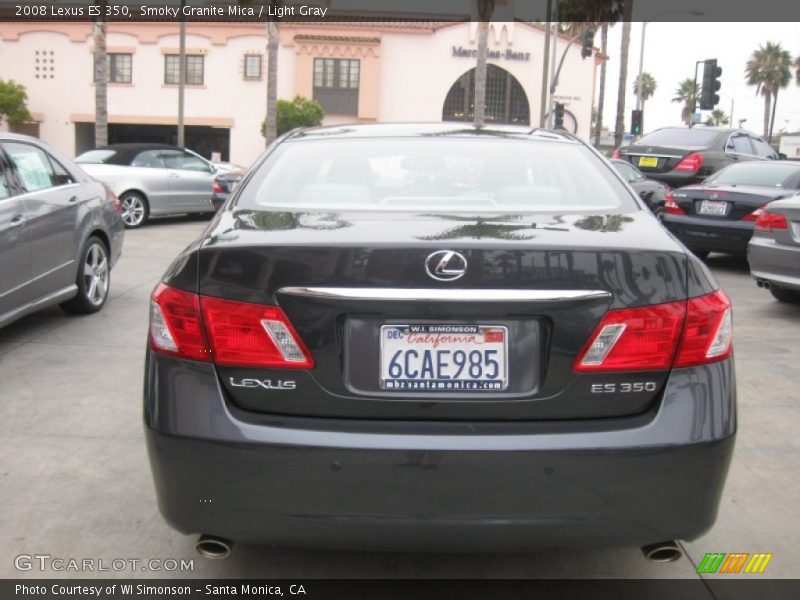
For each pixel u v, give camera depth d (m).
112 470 3.78
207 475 2.34
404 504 2.30
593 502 2.31
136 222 13.59
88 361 5.51
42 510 3.38
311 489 2.31
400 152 3.38
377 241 2.36
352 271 2.31
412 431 2.30
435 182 3.15
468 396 2.34
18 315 5.59
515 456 2.27
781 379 5.40
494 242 2.35
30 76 36.72
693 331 2.37
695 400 2.36
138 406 4.66
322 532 2.35
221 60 36.38
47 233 5.87
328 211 2.82
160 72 36.41
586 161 3.37
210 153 38.72
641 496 2.32
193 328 2.39
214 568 2.96
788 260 7.00
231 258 2.38
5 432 4.23
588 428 2.32
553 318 2.31
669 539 2.40
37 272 5.76
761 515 3.42
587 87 38.59
